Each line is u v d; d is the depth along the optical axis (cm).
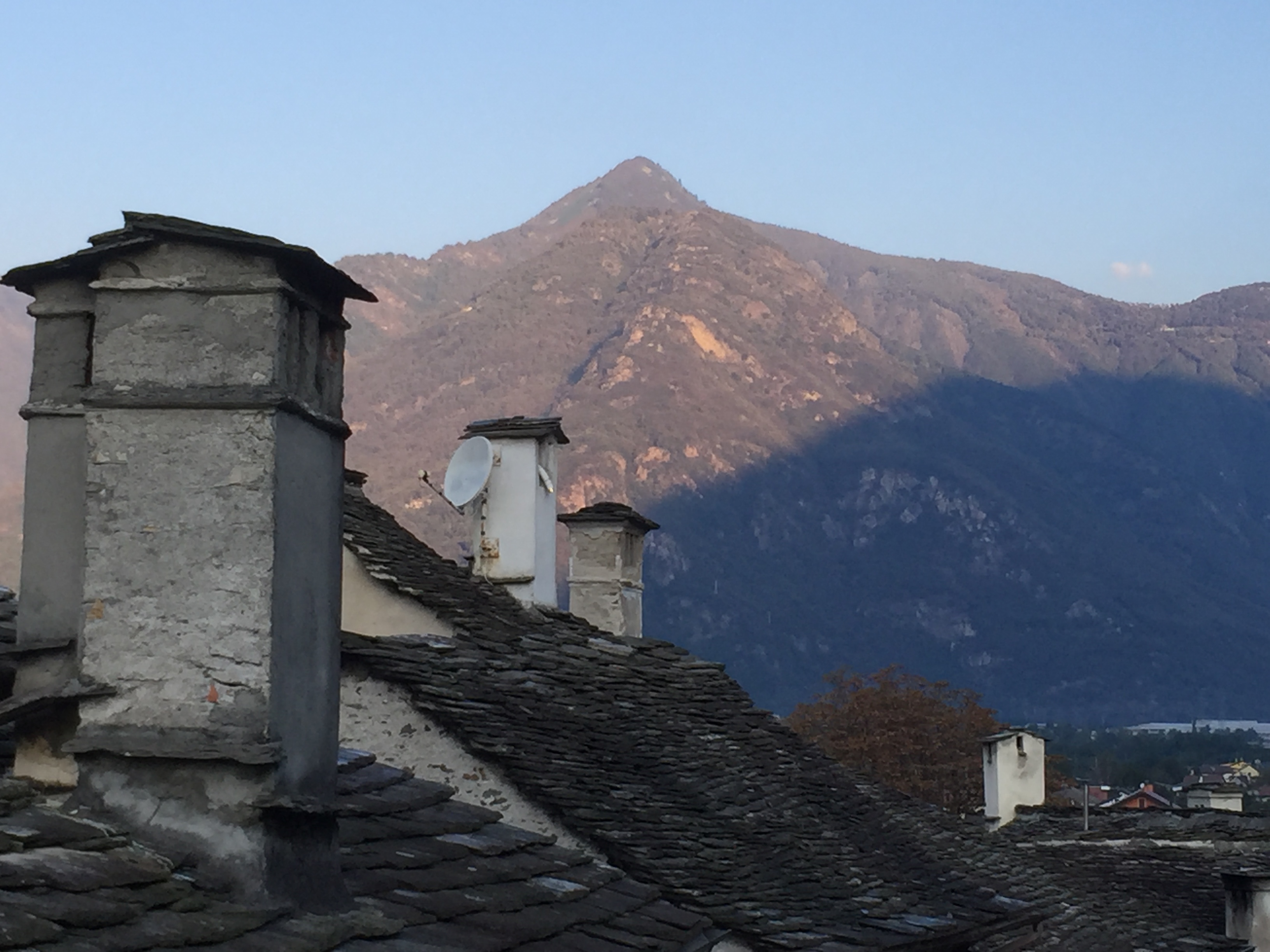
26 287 739
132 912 575
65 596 707
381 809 831
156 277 665
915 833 1609
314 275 691
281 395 656
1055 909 1617
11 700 648
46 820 612
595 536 1977
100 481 661
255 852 634
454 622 1412
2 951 506
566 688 1416
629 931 823
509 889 802
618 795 1218
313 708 683
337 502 718
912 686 7775
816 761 1652
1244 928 1894
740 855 1221
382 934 668
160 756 636
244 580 649
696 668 1694
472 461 1666
